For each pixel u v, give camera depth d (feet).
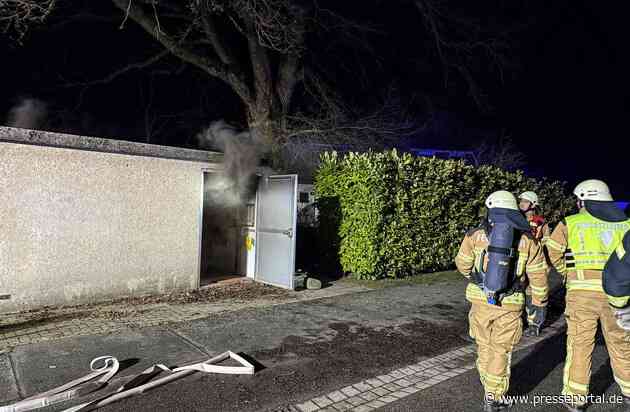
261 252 28.58
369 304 23.70
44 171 20.31
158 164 23.86
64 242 20.97
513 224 11.93
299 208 38.45
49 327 18.29
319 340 17.84
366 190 29.60
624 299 10.77
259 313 21.27
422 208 32.37
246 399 12.78
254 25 38.47
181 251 24.90
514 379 14.85
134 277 23.21
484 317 12.15
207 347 16.57
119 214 22.57
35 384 13.10
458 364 16.12
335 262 32.30
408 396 13.43
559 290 28.68
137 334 17.70
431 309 23.03
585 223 12.55
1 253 19.35
